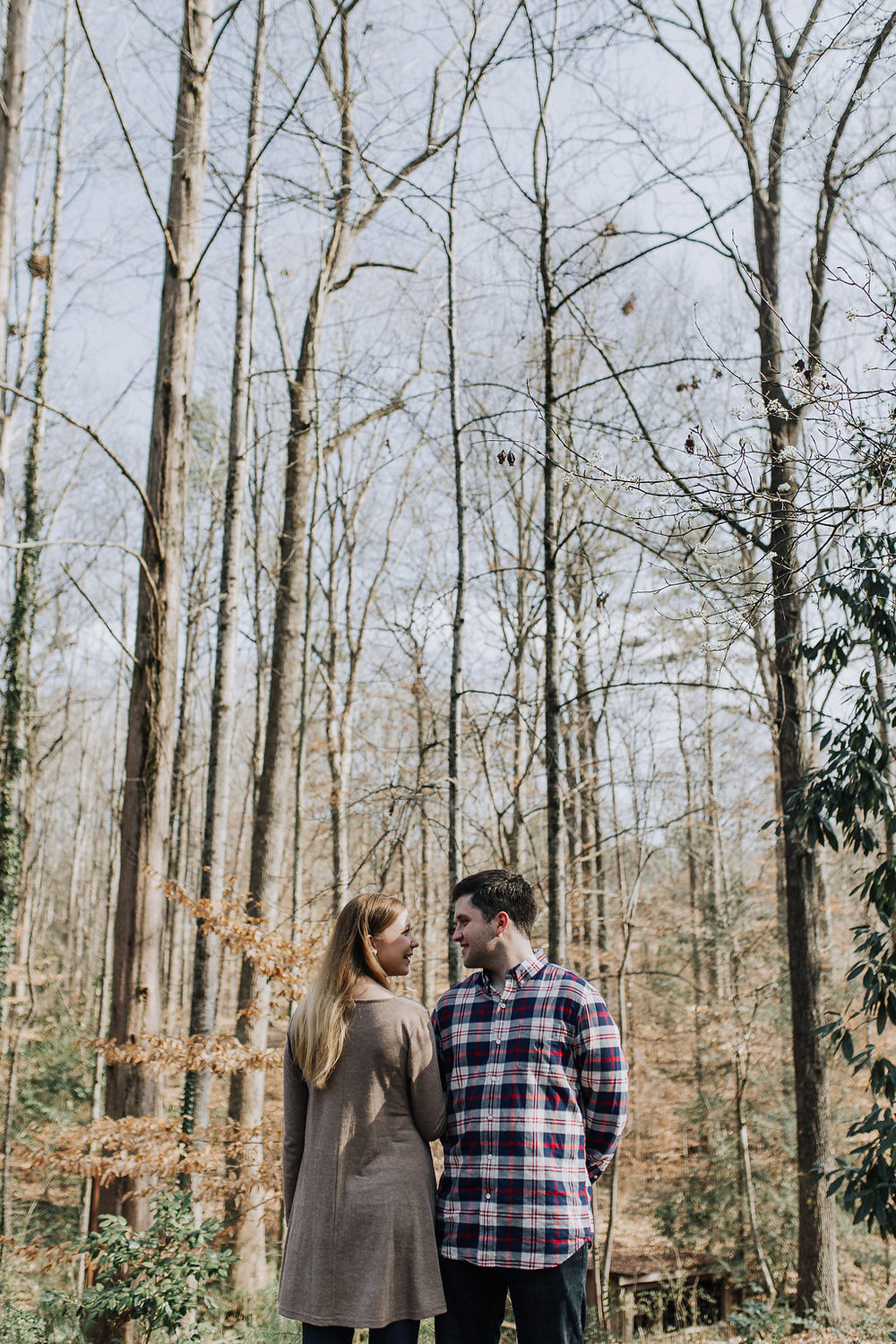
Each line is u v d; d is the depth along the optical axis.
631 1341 8.46
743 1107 12.58
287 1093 2.92
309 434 12.30
